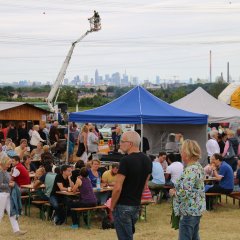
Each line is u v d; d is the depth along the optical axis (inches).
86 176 459.8
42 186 492.7
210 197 552.7
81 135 799.1
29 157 615.8
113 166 506.9
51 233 436.5
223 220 501.0
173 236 421.7
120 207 252.7
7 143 665.0
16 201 423.8
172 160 595.5
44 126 989.8
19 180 508.4
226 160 676.7
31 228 456.1
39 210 530.6
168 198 590.2
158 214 525.3
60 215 474.0
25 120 1202.0
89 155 799.7
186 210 269.6
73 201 457.4
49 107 1579.7
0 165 421.4
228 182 545.6
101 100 2460.6
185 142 275.7
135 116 649.6
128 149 258.2
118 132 865.5
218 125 1129.4
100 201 484.4
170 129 803.4
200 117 684.7
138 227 463.2
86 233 436.8
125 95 699.4
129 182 252.7
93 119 666.8
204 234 434.3
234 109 892.0
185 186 268.8
